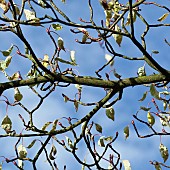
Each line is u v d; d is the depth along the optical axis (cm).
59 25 479
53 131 516
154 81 481
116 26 479
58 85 513
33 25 449
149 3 505
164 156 528
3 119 503
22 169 512
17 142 514
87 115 516
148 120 523
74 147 524
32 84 477
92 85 485
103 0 474
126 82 486
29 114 513
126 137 529
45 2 455
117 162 527
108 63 490
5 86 475
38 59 494
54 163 530
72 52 488
